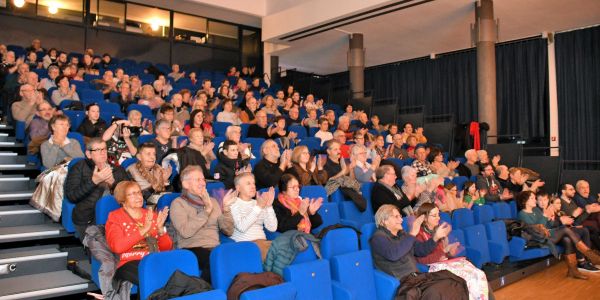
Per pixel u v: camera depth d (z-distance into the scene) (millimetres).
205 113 5469
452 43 9516
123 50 9039
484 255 4062
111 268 2475
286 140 5332
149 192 3172
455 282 2824
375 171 4125
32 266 2844
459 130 7859
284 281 2391
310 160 4203
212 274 2262
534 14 7641
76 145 3658
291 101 7703
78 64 7574
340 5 8031
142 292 2031
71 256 3002
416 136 7184
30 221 3338
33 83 5148
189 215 2717
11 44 7965
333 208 3592
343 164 4035
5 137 4684
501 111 9211
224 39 10266
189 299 1896
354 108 8992
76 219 2900
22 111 4688
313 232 3383
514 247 4426
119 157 3727
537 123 8742
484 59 7246
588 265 4684
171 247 2744
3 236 2932
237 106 6961
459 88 10008
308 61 11297
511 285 4105
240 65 10414
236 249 2330
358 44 9047
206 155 4141
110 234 2498
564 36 8438
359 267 2734
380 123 8781
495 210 4871
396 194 3904
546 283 4164
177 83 7988
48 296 2521
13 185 3783
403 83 11039
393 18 8102
